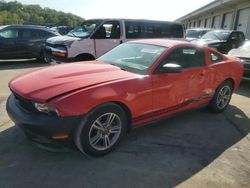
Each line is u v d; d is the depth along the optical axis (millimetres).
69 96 3088
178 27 10602
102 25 9016
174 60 4285
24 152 3555
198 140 4195
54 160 3410
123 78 3625
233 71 5422
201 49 4812
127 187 2975
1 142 3779
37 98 3086
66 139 3129
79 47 8719
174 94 4258
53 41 9328
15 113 3309
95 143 3434
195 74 4574
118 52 4699
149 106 3910
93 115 3250
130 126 3805
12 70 9625
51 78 3498
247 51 8641
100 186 2969
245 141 4250
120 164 3404
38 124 3021
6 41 10797
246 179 3223
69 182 3006
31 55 11492
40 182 2980
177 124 4781
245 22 21203
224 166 3479
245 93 7398
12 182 2955
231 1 21312
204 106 5191
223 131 4590
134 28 9539
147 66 3998
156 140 4105
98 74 3688
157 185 3033
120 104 3551
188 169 3369
